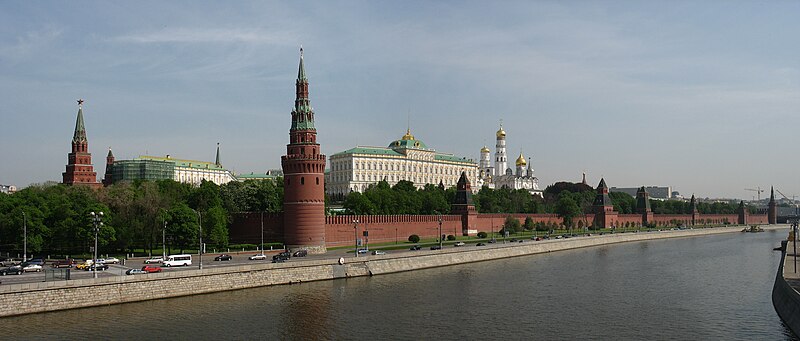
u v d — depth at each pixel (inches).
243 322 3710.6
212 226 6565.0
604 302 4446.4
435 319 3880.4
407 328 3651.6
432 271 5999.0
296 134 6702.8
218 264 5157.5
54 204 6348.4
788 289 3752.5
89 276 4247.0
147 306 4013.3
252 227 7258.9
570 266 6555.1
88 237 5757.9
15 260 5575.8
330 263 5359.3
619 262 7017.7
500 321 3848.4
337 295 4562.0
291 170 6663.4
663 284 5280.5
